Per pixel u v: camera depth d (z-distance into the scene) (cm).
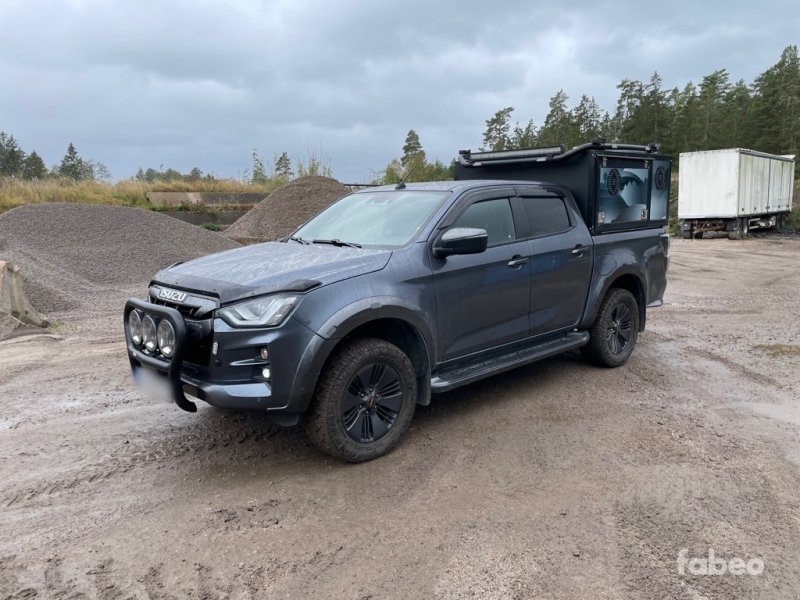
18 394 573
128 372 645
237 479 401
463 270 476
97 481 398
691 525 341
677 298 1147
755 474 403
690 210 2509
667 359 691
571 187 618
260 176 3162
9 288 840
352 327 398
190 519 350
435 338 460
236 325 372
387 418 436
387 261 434
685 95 7538
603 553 314
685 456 430
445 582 292
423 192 523
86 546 323
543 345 567
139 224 1486
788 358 695
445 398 556
